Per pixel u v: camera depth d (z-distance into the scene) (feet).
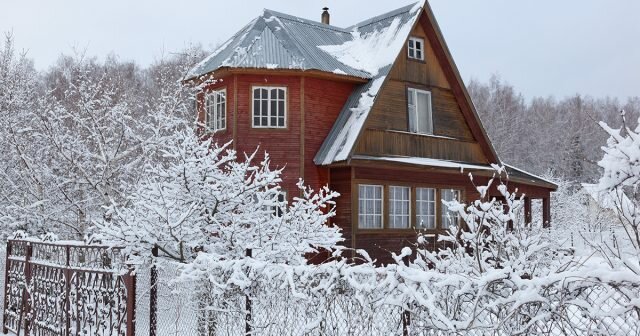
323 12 73.67
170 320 24.08
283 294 19.81
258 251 25.85
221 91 58.85
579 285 13.87
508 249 21.76
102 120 54.34
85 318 27.45
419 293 15.71
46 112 48.83
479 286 14.89
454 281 15.55
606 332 13.55
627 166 14.93
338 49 64.18
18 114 53.78
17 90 56.65
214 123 59.57
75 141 48.65
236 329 21.75
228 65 55.77
